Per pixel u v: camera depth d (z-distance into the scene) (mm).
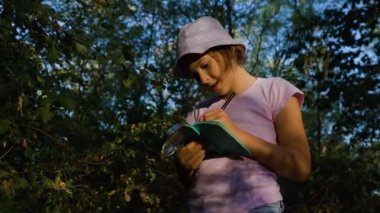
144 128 7410
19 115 5062
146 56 18578
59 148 6344
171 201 9281
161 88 6301
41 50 5449
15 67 4855
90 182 7598
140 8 18500
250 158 2646
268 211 2576
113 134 8414
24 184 4770
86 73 9375
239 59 2809
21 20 4898
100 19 7480
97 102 7383
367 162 12203
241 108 2740
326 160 11273
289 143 2648
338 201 11094
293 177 2605
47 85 4977
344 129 13625
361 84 13125
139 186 8172
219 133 2570
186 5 20234
